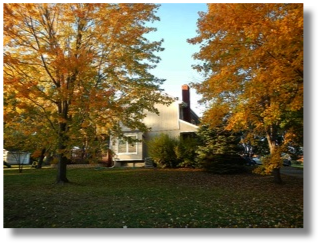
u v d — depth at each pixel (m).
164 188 11.92
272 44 6.53
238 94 9.77
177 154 20.41
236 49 8.12
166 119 26.11
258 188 12.30
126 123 13.21
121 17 11.44
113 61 11.87
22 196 9.30
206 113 10.58
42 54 10.88
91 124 11.61
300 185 13.18
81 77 10.86
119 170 19.41
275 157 10.05
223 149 17.88
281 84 7.25
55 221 6.40
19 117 11.21
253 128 13.52
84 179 14.73
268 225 6.14
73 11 11.14
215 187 12.56
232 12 7.41
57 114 11.01
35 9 11.20
